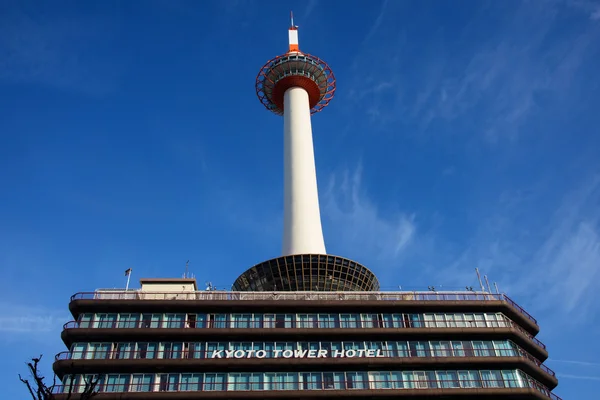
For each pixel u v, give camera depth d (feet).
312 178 328.29
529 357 229.45
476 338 222.07
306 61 366.43
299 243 297.12
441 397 203.21
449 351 217.77
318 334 215.51
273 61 370.12
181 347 211.61
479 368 213.66
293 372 208.23
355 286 272.31
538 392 208.95
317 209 317.42
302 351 213.25
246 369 206.39
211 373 205.36
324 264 268.00
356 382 206.80
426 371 211.82
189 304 219.41
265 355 211.20
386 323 224.12
